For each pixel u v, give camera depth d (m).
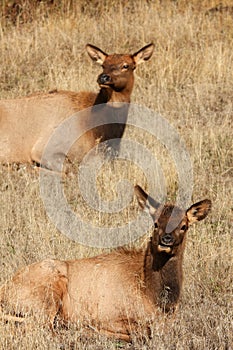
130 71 48.28
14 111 49.38
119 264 31.73
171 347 29.20
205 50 61.19
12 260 35.19
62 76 58.81
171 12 68.50
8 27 68.31
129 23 66.69
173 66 59.56
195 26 65.00
